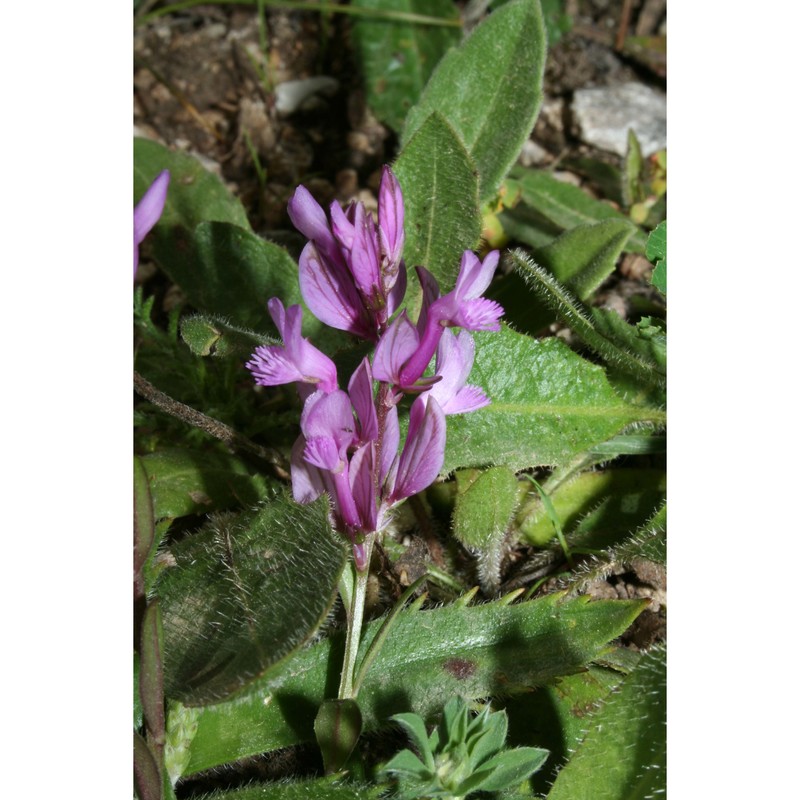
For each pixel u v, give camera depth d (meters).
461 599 0.13
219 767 0.13
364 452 0.12
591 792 0.12
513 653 0.13
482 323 0.11
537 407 0.15
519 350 0.15
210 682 0.11
